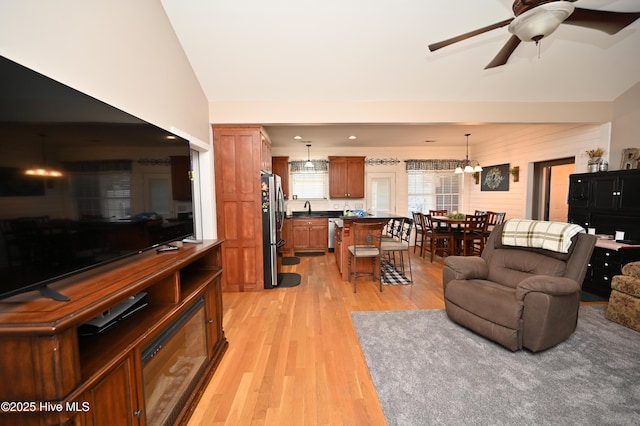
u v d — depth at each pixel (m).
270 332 2.50
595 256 3.26
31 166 0.97
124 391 1.07
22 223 0.94
